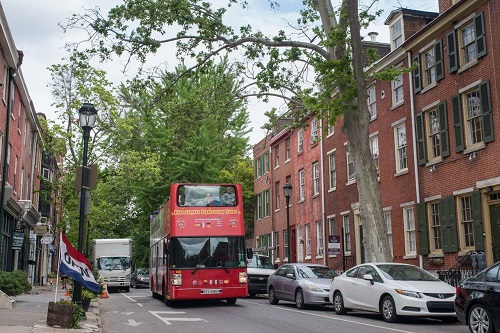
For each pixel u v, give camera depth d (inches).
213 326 511.2
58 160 1761.8
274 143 1561.3
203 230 737.6
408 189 901.8
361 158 711.1
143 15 745.0
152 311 682.2
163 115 1455.5
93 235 2058.3
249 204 1843.0
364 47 1119.0
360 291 586.6
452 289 534.3
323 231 1206.3
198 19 753.0
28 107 1206.3
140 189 1617.9
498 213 705.0
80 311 467.8
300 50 796.6
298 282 715.4
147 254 2166.6
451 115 795.4
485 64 728.3
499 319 391.9
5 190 965.2
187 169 1567.4
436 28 823.1
